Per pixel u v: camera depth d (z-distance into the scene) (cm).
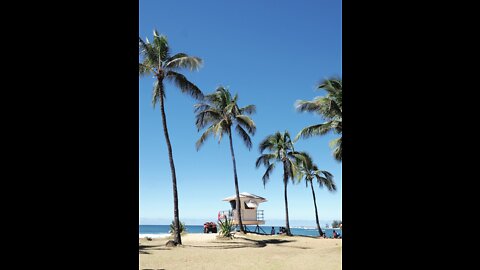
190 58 1828
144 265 1126
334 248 1602
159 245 1836
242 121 2461
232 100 2483
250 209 3400
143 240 2167
